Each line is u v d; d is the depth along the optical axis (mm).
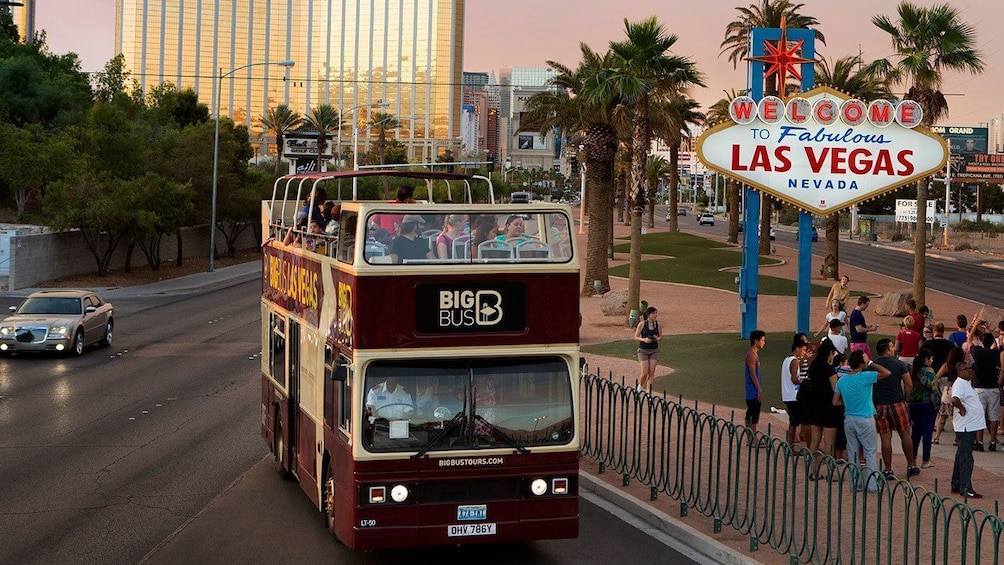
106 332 32531
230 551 12125
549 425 11172
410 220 11102
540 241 11297
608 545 12648
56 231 50750
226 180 65562
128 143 62750
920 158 27938
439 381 11031
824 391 14875
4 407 22047
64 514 13758
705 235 111875
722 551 11922
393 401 10914
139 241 55750
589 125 47062
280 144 116688
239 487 15312
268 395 16859
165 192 55688
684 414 15469
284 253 15578
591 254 47969
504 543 12680
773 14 62688
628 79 37906
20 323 29562
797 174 28078
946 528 9641
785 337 31875
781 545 11797
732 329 35844
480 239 11164
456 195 19484
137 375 26812
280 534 12859
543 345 11195
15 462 16891
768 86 59219
